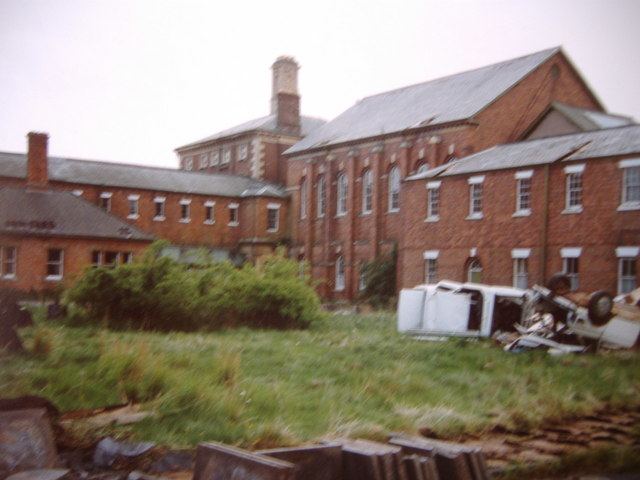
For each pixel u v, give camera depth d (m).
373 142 49.75
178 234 57.03
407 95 54.94
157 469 8.75
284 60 67.12
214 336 23.48
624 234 29.84
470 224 36.75
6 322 16.98
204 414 11.05
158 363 13.42
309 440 10.21
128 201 54.78
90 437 9.67
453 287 25.45
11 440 8.20
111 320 25.50
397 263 44.22
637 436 11.45
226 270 28.31
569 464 9.93
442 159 44.00
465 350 20.83
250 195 59.06
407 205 40.97
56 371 13.60
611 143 32.03
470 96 45.88
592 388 15.03
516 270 34.41
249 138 66.62
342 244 52.72
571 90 45.94
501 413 12.60
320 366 16.70
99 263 43.62
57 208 43.84
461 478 8.02
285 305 27.44
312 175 56.31
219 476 7.13
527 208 34.12
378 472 7.51
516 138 43.72
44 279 41.47
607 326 21.94
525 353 20.22
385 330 27.22
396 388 14.06
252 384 13.33
